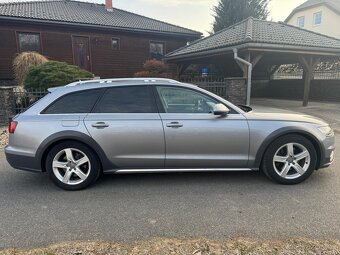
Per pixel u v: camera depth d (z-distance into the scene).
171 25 21.08
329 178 4.40
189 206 3.55
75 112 4.10
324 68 19.81
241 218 3.22
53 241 2.82
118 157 4.09
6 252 2.64
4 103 9.12
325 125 4.26
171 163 4.14
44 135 3.99
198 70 19.73
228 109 4.10
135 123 4.02
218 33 14.77
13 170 5.07
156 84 4.21
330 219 3.16
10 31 15.27
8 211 3.49
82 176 4.11
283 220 3.15
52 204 3.68
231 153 4.12
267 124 4.09
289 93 19.70
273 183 4.25
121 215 3.35
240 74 18.02
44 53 16.22
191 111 4.16
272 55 13.16
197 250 2.63
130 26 18.12
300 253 2.55
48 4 18.97
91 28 17.14
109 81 4.27
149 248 2.68
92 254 2.60
